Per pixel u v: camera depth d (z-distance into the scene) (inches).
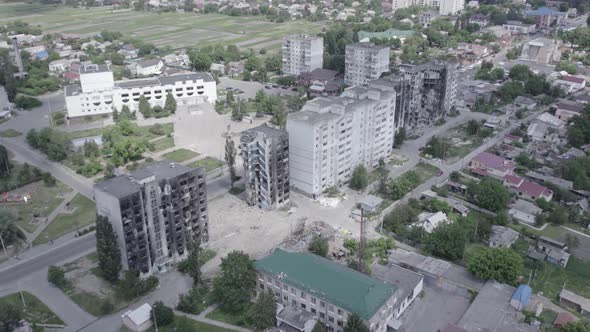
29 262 7081.7
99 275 6742.1
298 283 5895.7
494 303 5969.5
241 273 6028.5
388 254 7126.0
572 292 6304.1
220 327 5787.4
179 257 7027.6
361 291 5654.5
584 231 7795.3
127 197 6087.6
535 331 5556.1
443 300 6284.5
